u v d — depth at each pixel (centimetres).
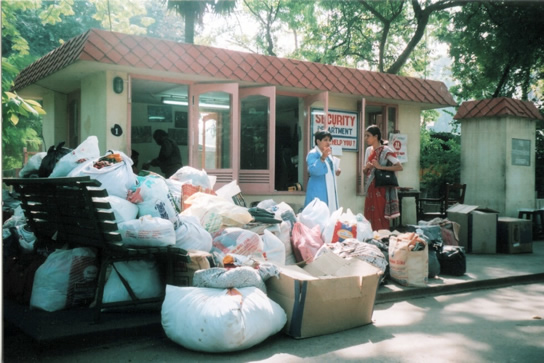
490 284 625
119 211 429
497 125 1122
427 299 546
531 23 1398
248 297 366
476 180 1152
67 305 430
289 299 396
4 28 1041
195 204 519
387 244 617
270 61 845
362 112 975
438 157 1395
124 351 360
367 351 365
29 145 1462
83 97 829
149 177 473
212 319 343
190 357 348
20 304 452
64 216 454
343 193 984
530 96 1834
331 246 536
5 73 777
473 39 1541
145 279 424
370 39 1938
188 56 763
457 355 359
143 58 723
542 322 454
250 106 885
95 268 445
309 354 357
